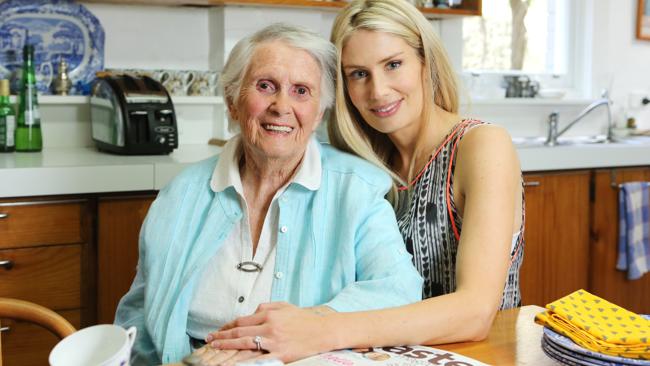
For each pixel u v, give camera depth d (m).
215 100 2.98
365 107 1.62
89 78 2.94
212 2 2.93
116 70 2.97
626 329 1.08
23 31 2.83
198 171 1.54
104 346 0.96
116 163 2.40
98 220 2.36
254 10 3.02
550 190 3.07
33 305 1.29
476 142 1.49
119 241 2.39
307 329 1.14
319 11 3.14
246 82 1.42
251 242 1.44
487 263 1.33
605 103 3.65
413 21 1.56
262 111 1.40
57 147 2.92
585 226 3.17
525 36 3.82
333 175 1.47
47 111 2.89
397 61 1.57
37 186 2.26
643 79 4.01
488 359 1.13
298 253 1.41
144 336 1.46
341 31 1.58
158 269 1.44
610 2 3.87
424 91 1.62
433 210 1.55
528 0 3.81
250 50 1.42
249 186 1.50
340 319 1.17
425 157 1.62
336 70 1.52
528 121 3.77
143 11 3.01
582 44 3.90
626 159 3.21
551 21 3.89
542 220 3.06
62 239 2.32
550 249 3.10
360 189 1.43
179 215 1.48
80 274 2.36
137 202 2.40
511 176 1.45
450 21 3.45
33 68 2.71
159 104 2.63
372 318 1.17
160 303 1.41
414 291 1.33
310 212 1.43
